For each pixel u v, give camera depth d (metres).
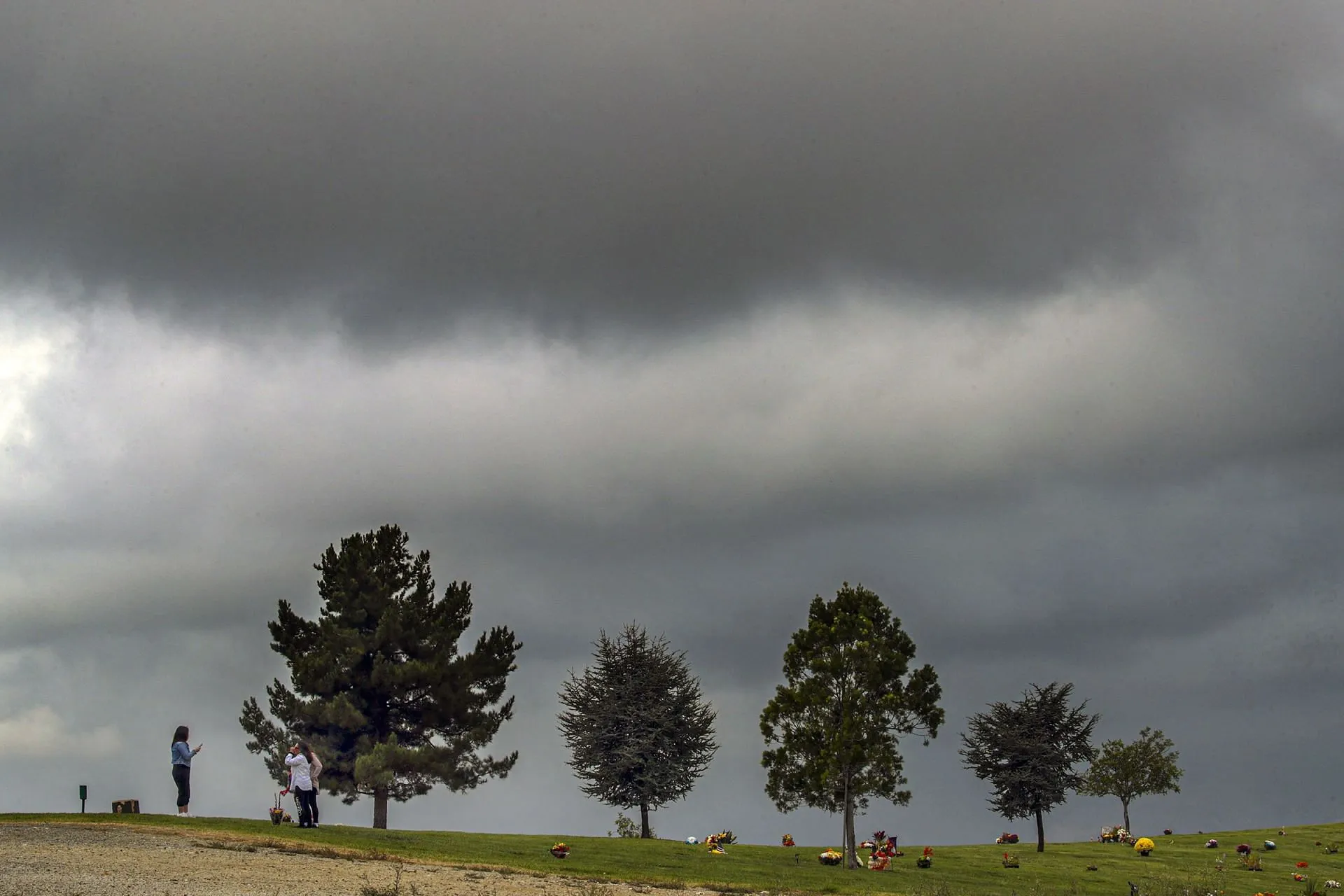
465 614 76.62
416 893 34.31
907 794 67.12
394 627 70.62
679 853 61.16
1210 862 74.75
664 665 90.19
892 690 69.06
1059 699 84.38
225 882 33.00
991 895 55.97
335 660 70.25
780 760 68.31
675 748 88.81
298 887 33.25
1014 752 83.44
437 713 71.62
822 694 67.94
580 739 89.62
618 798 87.75
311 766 48.62
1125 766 100.81
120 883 31.52
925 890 55.81
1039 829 82.62
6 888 30.00
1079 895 58.84
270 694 71.19
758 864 61.16
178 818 45.62
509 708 74.56
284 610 74.44
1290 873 70.81
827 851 68.38
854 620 69.00
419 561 77.06
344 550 74.38
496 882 38.84
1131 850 81.88
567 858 52.69
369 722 70.31
